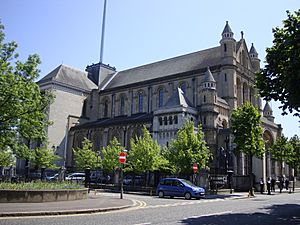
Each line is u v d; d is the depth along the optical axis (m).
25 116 25.45
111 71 99.62
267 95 20.31
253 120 44.31
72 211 17.06
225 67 64.75
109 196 31.94
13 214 15.30
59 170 68.12
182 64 76.62
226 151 50.91
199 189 31.52
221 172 50.59
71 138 80.69
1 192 19.53
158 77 76.00
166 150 46.78
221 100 61.72
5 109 24.05
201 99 60.75
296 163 65.75
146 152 42.81
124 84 85.62
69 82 84.88
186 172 41.12
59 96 81.31
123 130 67.94
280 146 59.66
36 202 20.61
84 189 25.36
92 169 61.47
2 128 24.84
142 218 15.49
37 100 26.08
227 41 66.06
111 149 52.62
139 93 79.12
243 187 50.66
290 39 17.88
